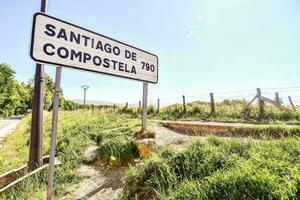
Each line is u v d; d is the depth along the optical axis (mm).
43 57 2795
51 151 2570
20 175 3967
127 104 16438
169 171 2705
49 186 2531
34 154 4078
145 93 5051
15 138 10500
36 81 4219
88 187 3322
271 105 9312
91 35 3596
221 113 10156
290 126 5012
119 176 3529
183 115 11219
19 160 5594
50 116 15500
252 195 1818
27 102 55656
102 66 3787
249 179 1931
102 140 5328
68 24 3191
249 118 8664
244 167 2178
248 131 5172
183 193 2180
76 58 3270
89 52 3527
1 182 3738
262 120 7953
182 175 2666
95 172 3859
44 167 3902
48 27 2904
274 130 4883
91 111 13656
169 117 11383
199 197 1979
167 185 2562
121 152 4039
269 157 2422
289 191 1660
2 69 48531
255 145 3004
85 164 4297
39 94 4211
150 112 14125
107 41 3943
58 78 2840
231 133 5238
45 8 4004
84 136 6188
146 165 2982
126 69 4375
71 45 3203
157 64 5332
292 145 2752
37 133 4141
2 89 48188
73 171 3969
